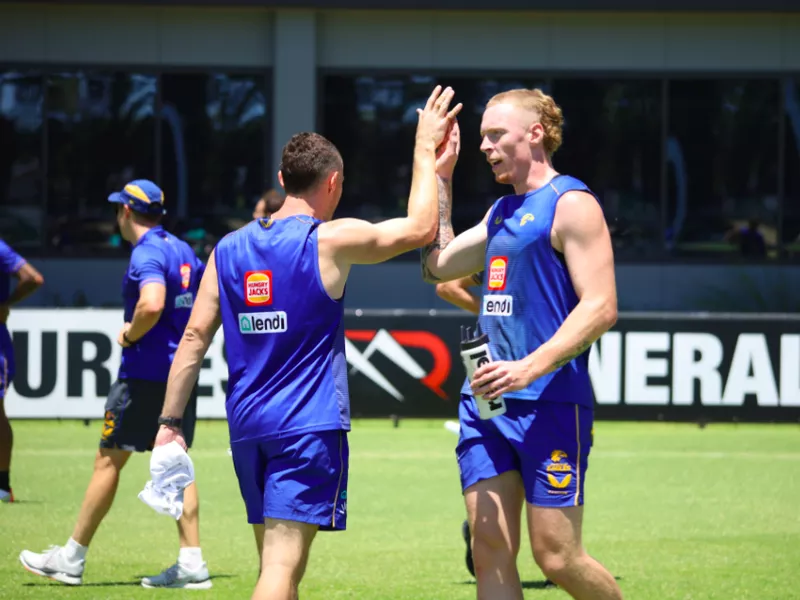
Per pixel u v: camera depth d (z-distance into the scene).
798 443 29.12
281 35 44.56
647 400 29.38
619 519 20.06
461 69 45.31
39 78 45.06
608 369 29.38
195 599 14.16
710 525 19.53
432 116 11.12
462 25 45.25
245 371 10.08
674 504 21.50
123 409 14.64
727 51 45.59
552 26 45.44
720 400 29.42
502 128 10.44
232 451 10.28
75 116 45.31
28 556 14.85
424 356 29.69
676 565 16.42
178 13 44.94
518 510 10.46
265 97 45.31
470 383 10.01
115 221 45.59
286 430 9.82
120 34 45.06
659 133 45.78
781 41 45.59
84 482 23.09
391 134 45.50
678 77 45.66
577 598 10.28
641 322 29.38
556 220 10.10
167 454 10.30
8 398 29.00
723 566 16.36
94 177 45.44
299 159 10.34
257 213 25.45
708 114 45.75
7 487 20.95
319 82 45.09
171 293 14.75
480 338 9.94
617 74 45.59
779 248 45.91
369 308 44.94
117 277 45.50
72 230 45.47
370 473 24.61
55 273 45.34
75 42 44.97
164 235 15.12
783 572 15.98
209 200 45.59
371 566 16.47
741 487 23.30
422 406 29.72
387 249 10.17
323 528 9.95
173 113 45.34
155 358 14.69
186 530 14.96
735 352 29.36
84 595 14.32
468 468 10.42
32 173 45.31
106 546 17.73
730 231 45.97
